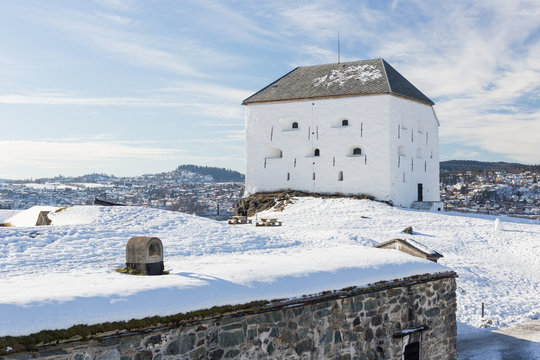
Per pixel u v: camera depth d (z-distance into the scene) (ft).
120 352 18.80
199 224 56.80
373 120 121.08
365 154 121.90
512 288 61.72
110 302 18.90
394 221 99.76
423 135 134.31
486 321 48.93
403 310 30.66
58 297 18.24
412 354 31.60
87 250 38.83
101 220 53.93
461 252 77.30
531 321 50.14
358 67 133.28
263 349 23.30
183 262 29.40
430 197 137.90
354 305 27.58
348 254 32.45
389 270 30.14
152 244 25.89
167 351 20.07
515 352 41.24
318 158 126.21
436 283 33.19
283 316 24.09
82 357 17.85
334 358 26.50
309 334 25.27
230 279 23.43
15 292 18.79
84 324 17.62
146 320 19.06
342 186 124.16
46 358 16.97
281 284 24.43
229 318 21.99
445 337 33.91
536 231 96.17
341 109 124.06
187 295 20.92
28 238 40.50
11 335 15.97
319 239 68.80
